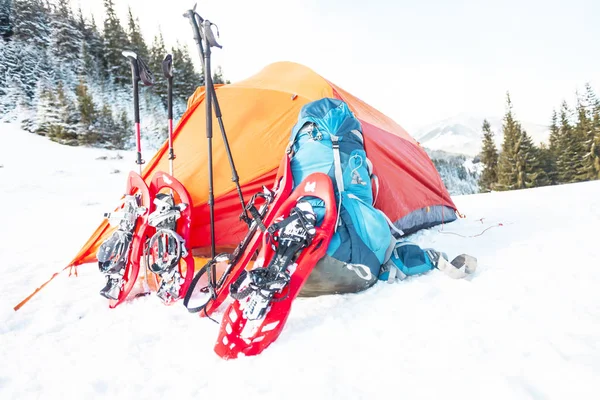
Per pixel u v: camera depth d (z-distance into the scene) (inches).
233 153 114.3
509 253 102.0
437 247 122.5
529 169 1293.1
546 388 43.5
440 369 50.3
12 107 1301.7
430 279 86.9
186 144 121.6
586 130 1374.3
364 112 157.6
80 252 125.6
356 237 82.0
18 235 207.8
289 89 123.3
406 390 47.0
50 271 125.2
